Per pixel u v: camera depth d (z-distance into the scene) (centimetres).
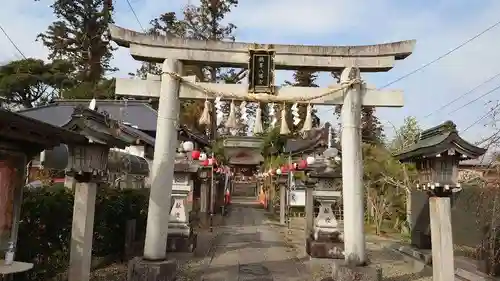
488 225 945
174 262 964
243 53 1034
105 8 3412
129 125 2350
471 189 1137
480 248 988
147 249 969
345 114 1034
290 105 1070
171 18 3666
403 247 1426
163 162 988
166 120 1002
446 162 810
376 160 2103
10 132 514
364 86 1057
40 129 556
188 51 1028
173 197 1387
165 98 1008
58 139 631
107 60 4156
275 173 2597
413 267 1222
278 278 1048
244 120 1023
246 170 5588
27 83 3394
